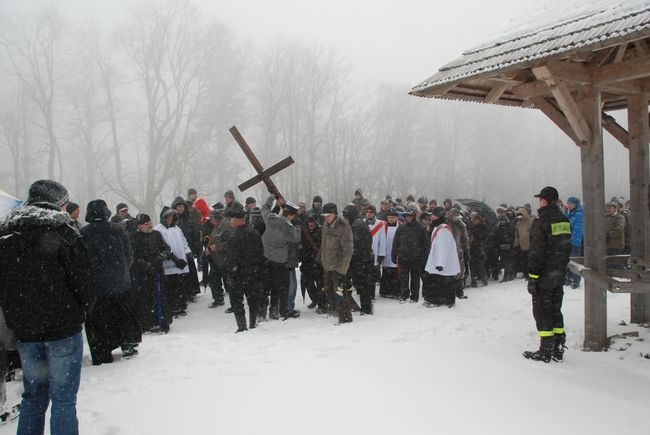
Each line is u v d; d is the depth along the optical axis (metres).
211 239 10.03
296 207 9.21
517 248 12.13
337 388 4.66
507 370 5.23
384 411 4.16
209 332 8.07
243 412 4.21
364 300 8.72
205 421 4.07
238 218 8.00
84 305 3.58
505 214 12.59
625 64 5.64
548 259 5.50
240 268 7.93
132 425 4.05
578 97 6.07
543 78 5.56
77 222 6.88
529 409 4.24
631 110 6.79
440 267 8.90
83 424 4.09
